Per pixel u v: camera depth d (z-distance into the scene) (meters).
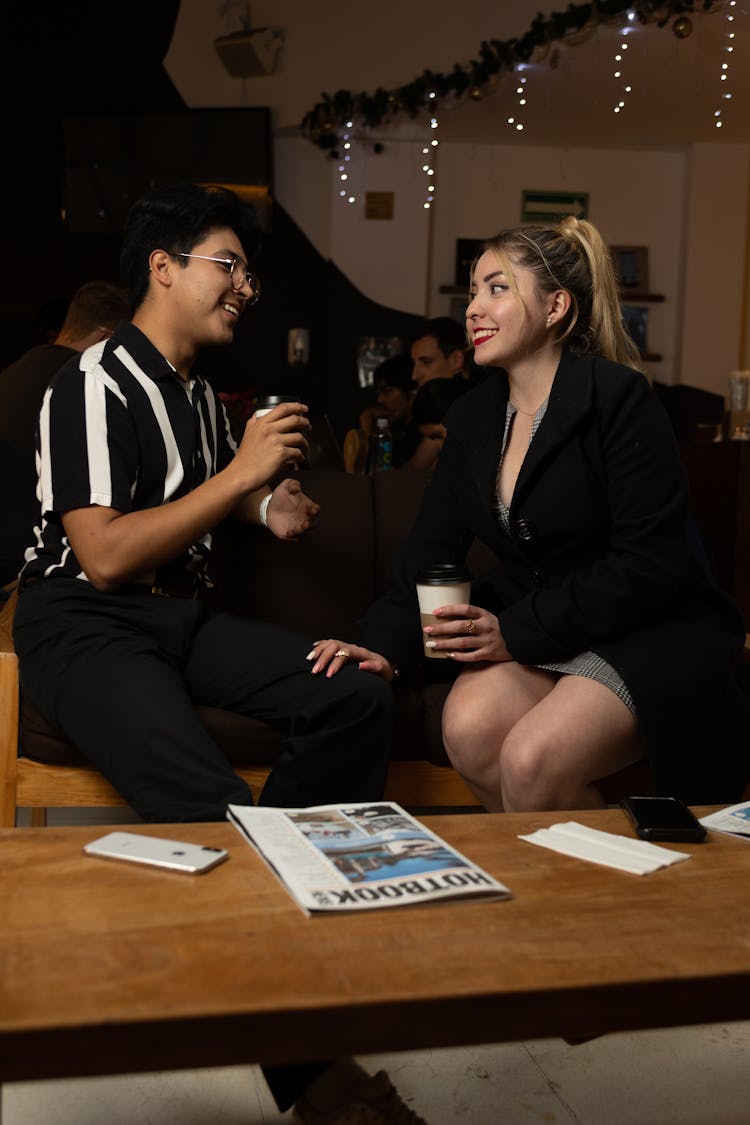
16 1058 0.79
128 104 6.57
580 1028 0.89
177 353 1.99
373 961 0.92
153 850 1.15
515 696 1.85
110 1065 0.81
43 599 1.82
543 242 1.91
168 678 1.72
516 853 1.19
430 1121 1.32
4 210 6.61
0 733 1.83
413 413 3.39
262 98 6.55
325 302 6.93
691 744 1.78
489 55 6.00
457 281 7.43
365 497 2.52
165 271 1.95
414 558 2.09
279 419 1.84
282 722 1.85
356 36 6.44
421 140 6.85
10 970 0.88
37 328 4.95
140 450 1.89
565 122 6.96
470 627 1.85
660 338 7.72
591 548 1.93
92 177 6.54
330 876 1.08
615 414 1.82
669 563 1.79
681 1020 0.91
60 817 2.53
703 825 1.32
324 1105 1.18
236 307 1.99
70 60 6.53
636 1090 1.41
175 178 6.55
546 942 0.96
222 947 0.93
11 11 6.48
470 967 0.91
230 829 1.25
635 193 7.59
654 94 6.47
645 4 5.29
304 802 1.77
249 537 2.42
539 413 1.94
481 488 1.95
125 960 0.90
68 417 1.83
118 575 1.78
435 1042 0.86
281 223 6.85
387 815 1.29
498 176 7.45
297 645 1.88
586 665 1.81
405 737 2.02
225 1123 1.32
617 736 1.74
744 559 3.98
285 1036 0.84
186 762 1.61
